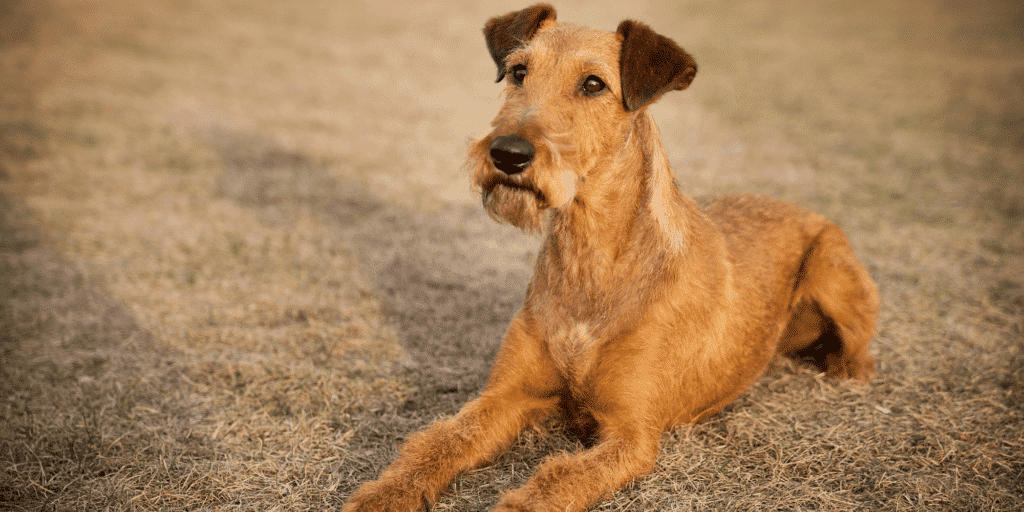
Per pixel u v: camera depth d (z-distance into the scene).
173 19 14.07
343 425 2.91
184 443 2.76
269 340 3.65
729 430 2.87
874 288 3.26
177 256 4.70
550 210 2.63
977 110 9.38
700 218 2.93
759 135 8.23
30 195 5.65
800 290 3.27
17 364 3.33
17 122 7.54
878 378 3.33
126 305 4.01
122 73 10.03
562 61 2.53
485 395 2.70
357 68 11.28
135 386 3.17
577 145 2.43
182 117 8.18
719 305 2.76
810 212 3.42
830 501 2.43
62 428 2.81
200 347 3.56
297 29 14.10
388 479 2.31
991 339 3.71
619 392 2.55
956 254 4.93
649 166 2.62
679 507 2.39
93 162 6.53
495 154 2.36
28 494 2.44
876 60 12.69
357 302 4.16
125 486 2.47
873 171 6.93
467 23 15.38
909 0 20.16
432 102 9.46
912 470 2.62
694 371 2.72
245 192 5.99
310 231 5.24
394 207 5.85
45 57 10.57
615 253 2.58
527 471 2.61
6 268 4.40
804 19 17.06
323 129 8.06
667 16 16.55
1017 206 5.93
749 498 2.44
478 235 5.34
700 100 9.90
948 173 6.87
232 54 11.72
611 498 2.41
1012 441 2.80
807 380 3.34
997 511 2.39
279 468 2.61
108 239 4.93
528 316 2.77
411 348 3.63
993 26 15.89
